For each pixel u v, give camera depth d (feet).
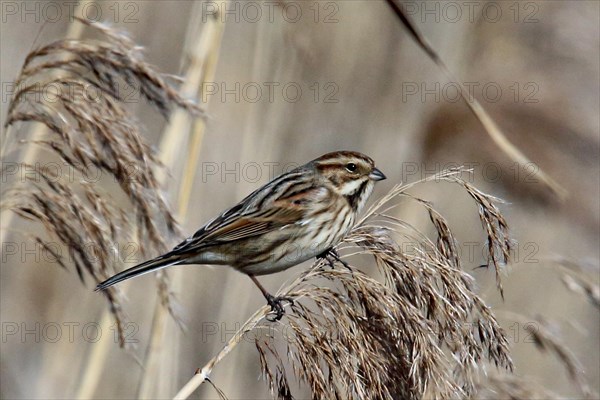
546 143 43.27
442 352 23.76
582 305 48.16
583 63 43.52
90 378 32.63
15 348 42.73
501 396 27.78
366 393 23.66
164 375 33.50
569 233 45.47
